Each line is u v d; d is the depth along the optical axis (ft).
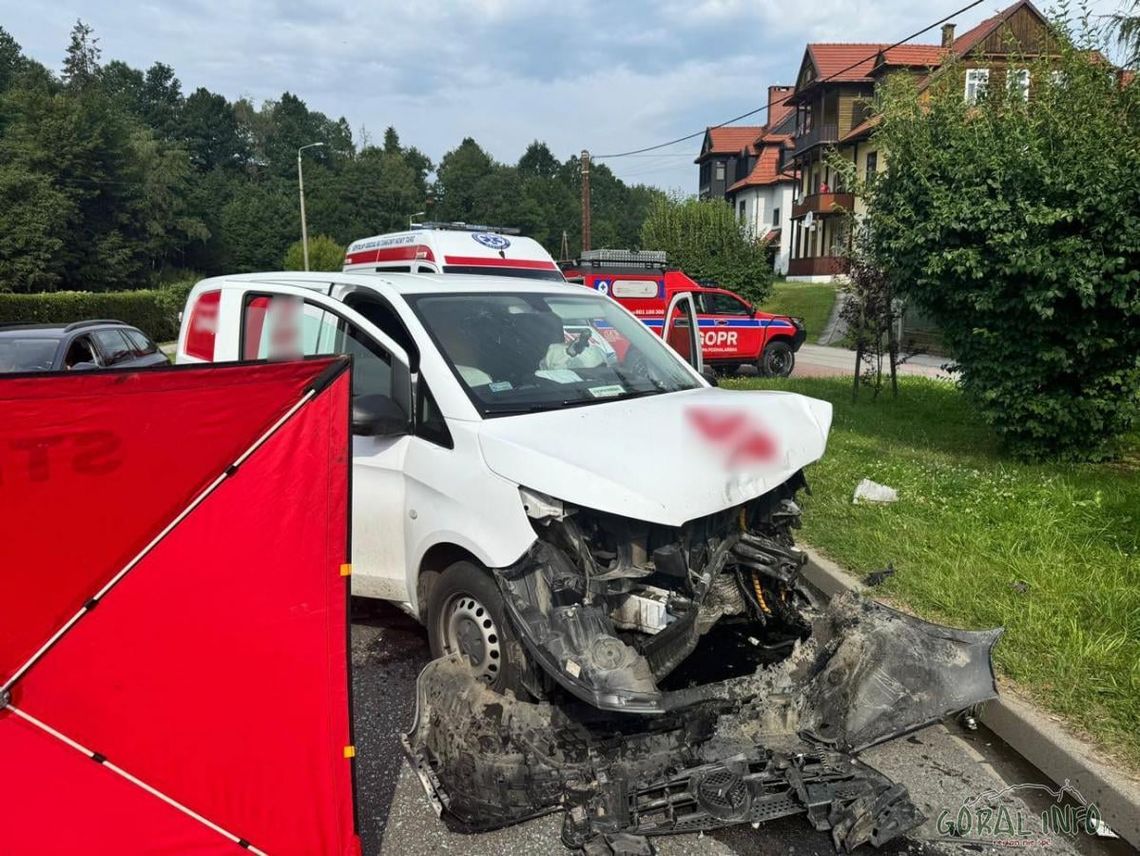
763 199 194.90
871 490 22.29
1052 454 27.40
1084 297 24.17
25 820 7.93
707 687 10.67
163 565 8.18
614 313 16.22
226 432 8.32
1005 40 31.78
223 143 376.68
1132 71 27.91
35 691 8.02
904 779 11.28
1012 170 25.53
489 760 9.90
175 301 127.34
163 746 8.23
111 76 372.58
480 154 392.06
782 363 62.69
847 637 11.96
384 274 15.40
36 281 154.81
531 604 10.39
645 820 9.71
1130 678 12.29
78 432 8.02
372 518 13.20
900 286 30.40
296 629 8.45
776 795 10.03
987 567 16.87
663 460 11.09
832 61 138.72
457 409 12.00
